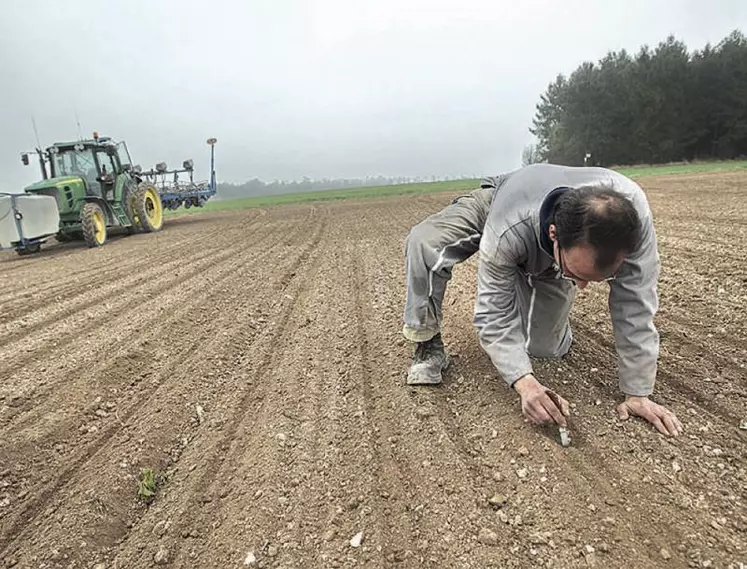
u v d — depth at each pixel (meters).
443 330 4.16
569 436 2.57
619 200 1.93
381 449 2.72
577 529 2.05
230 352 4.27
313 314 5.12
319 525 2.25
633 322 2.50
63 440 3.10
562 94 57.25
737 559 1.85
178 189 18.81
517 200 2.36
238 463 2.76
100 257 10.40
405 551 2.05
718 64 51.31
